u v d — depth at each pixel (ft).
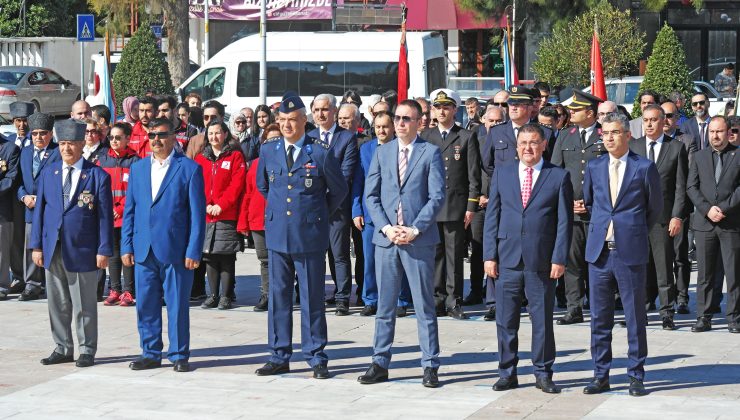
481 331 38.34
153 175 33.30
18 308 42.32
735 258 37.63
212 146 42.11
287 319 32.65
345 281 41.14
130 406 29.09
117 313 41.50
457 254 40.81
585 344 36.27
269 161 32.60
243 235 43.06
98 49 132.67
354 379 31.94
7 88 112.27
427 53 83.30
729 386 30.83
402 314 40.78
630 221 30.27
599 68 54.49
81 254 33.50
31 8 142.51
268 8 123.03
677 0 113.19
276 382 31.60
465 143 40.73
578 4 94.68
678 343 36.37
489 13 98.58
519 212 30.48
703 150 38.01
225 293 42.45
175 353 33.06
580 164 39.29
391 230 31.01
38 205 34.06
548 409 28.55
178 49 102.94
